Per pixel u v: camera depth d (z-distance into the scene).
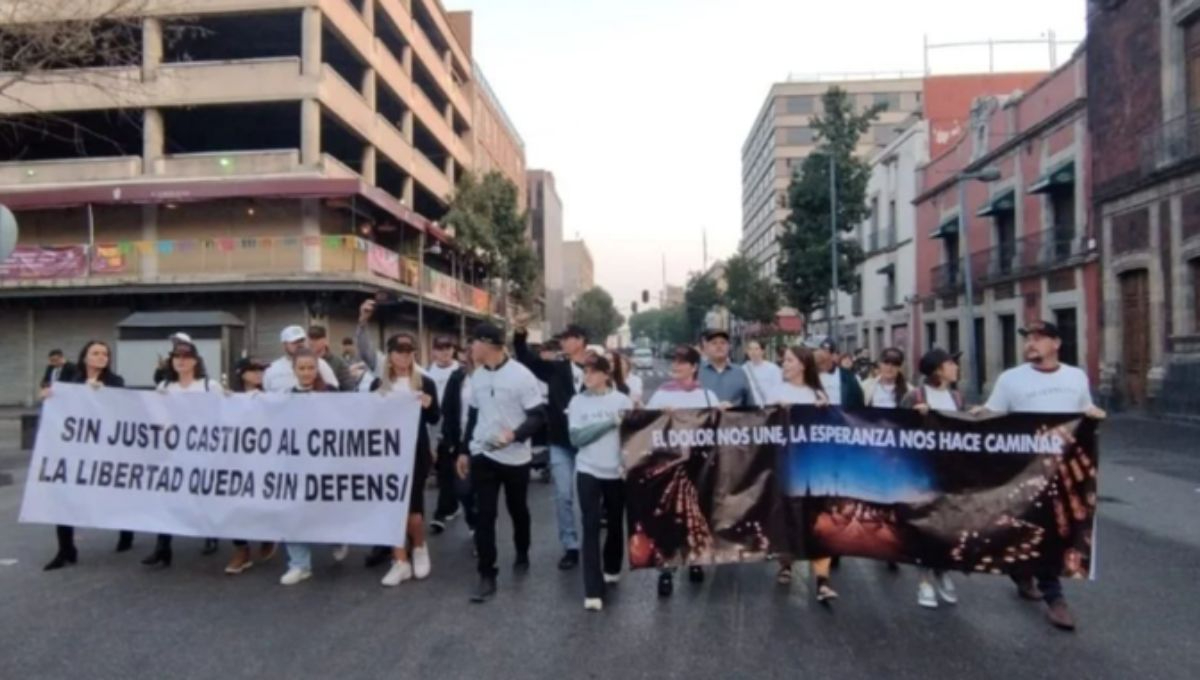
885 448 6.02
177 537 8.44
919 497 5.93
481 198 37.22
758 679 4.66
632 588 6.54
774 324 50.09
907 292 40.78
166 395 7.23
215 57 31.28
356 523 6.79
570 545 7.22
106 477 7.26
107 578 6.89
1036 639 5.30
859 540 6.03
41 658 5.04
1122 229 22.22
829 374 8.23
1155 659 4.93
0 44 13.29
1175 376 19.52
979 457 5.88
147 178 27.25
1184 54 19.88
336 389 8.09
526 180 75.50
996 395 6.21
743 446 6.20
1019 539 5.76
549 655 5.05
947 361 6.72
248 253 26.73
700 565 6.32
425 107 39.19
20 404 28.14
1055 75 26.86
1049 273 26.67
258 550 7.78
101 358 7.51
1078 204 25.41
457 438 8.57
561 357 7.79
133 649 5.18
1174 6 19.94
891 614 5.83
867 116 36.44
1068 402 5.88
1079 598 6.18
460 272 42.69
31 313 28.23
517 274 38.47
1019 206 29.52
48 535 8.59
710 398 6.63
